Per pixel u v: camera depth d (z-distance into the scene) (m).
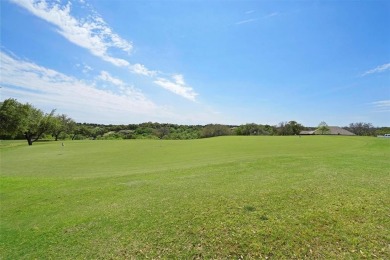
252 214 7.04
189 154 27.69
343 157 17.27
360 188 9.05
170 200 8.74
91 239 6.32
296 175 11.66
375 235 5.74
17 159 28.14
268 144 35.31
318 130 93.44
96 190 11.05
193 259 5.23
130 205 8.57
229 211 7.34
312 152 22.72
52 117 69.62
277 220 6.60
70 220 7.66
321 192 8.70
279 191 8.97
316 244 5.49
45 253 5.84
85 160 25.86
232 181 11.05
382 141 32.69
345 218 6.59
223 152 27.38
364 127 87.38
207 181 11.34
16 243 6.43
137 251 5.62
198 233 6.18
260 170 13.38
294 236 5.81
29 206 9.38
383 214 6.75
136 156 28.25
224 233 6.09
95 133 100.88
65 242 6.29
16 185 12.72
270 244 5.56
